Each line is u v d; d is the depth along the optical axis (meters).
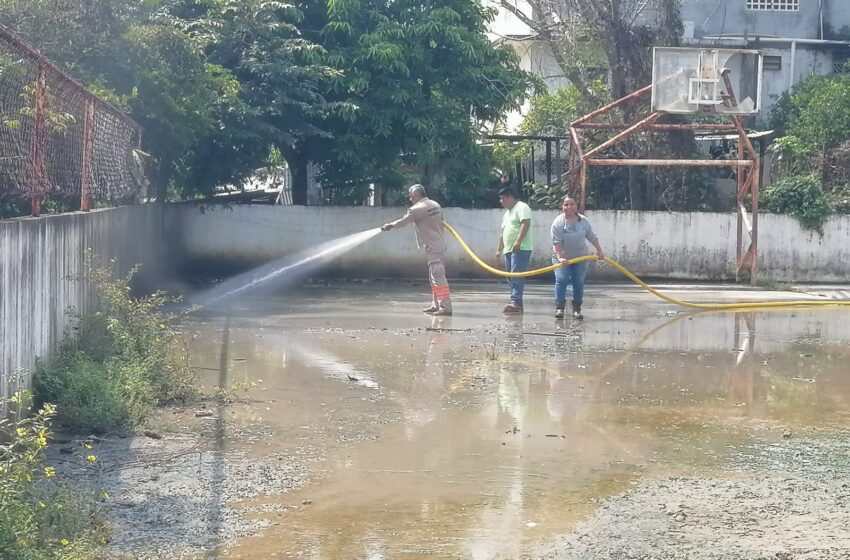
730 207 23.14
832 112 22.88
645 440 7.50
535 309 15.51
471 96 20.95
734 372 10.32
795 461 6.98
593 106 24.22
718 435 7.68
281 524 5.56
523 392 9.11
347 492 6.13
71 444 7.01
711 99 19.41
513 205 14.67
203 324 13.12
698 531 5.52
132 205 14.49
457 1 21.14
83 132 10.16
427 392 9.03
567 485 6.34
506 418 8.10
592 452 7.13
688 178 23.27
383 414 8.16
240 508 5.81
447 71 20.95
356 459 6.85
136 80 15.01
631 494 6.16
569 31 24.20
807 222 20.91
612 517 5.74
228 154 19.78
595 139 23.77
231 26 19.39
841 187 22.69
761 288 19.55
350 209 20.81
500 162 24.33
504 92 21.38
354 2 20.06
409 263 20.89
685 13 29.33
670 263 20.89
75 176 9.80
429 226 14.51
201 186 20.41
